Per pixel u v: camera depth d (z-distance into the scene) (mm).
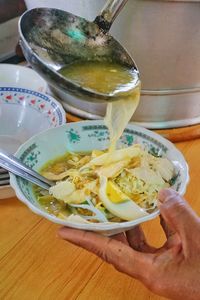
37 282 236
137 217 227
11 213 279
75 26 263
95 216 232
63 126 284
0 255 251
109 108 264
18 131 348
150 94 333
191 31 290
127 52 278
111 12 260
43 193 251
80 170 260
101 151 281
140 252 223
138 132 284
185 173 250
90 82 247
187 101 347
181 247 213
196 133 358
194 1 271
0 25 448
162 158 265
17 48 455
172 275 207
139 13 279
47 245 259
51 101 332
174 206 207
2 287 232
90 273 244
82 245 223
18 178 247
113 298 231
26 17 242
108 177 248
